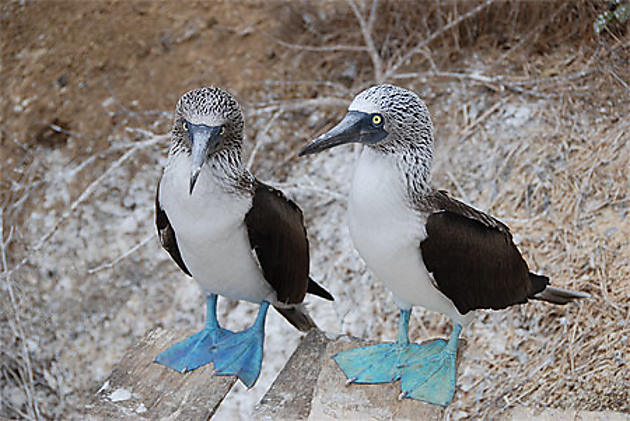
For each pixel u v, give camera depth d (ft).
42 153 25.96
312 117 24.89
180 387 12.73
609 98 21.09
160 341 13.83
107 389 12.64
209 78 26.11
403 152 11.73
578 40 22.98
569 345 17.47
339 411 12.22
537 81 22.15
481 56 24.09
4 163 25.91
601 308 17.56
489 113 22.49
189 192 11.44
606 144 20.26
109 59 26.86
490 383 17.67
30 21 27.78
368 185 11.72
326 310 21.49
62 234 24.49
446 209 12.16
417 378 12.80
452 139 22.52
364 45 25.77
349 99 24.66
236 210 12.14
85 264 24.07
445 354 13.20
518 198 20.52
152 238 24.07
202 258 12.58
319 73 25.75
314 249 22.50
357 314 21.18
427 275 12.14
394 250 11.90
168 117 25.61
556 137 21.18
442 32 24.39
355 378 12.84
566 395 16.58
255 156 24.32
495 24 24.32
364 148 12.12
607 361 16.70
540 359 17.63
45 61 27.12
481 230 12.34
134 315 23.16
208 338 13.73
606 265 18.17
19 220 24.98
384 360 13.21
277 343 21.93
